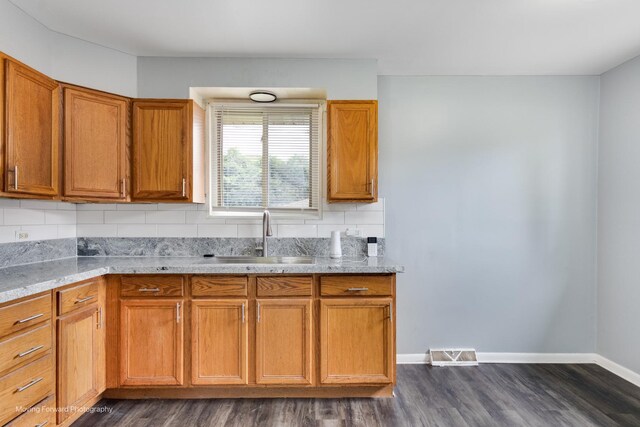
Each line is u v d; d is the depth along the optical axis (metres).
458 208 2.78
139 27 2.11
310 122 2.80
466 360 2.72
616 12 1.93
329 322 2.10
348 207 2.66
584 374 2.55
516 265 2.78
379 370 2.10
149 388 2.14
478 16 1.98
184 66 2.49
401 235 2.77
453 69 2.70
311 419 1.94
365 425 1.89
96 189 2.19
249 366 2.10
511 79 2.79
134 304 2.06
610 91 2.66
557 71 2.72
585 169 2.77
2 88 1.67
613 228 2.61
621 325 2.53
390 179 2.77
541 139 2.77
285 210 2.79
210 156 2.75
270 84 2.52
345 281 2.10
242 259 2.54
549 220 2.77
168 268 2.04
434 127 2.78
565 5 1.87
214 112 2.77
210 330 2.08
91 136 2.18
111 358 2.07
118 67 2.40
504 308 2.78
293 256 2.61
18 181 1.76
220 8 1.91
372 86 2.53
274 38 2.24
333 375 2.10
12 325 1.43
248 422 1.91
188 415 1.97
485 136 2.78
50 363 1.65
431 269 2.78
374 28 2.12
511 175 2.78
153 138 2.34
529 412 2.03
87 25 2.10
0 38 1.82
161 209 2.61
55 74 2.20
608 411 2.05
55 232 2.37
